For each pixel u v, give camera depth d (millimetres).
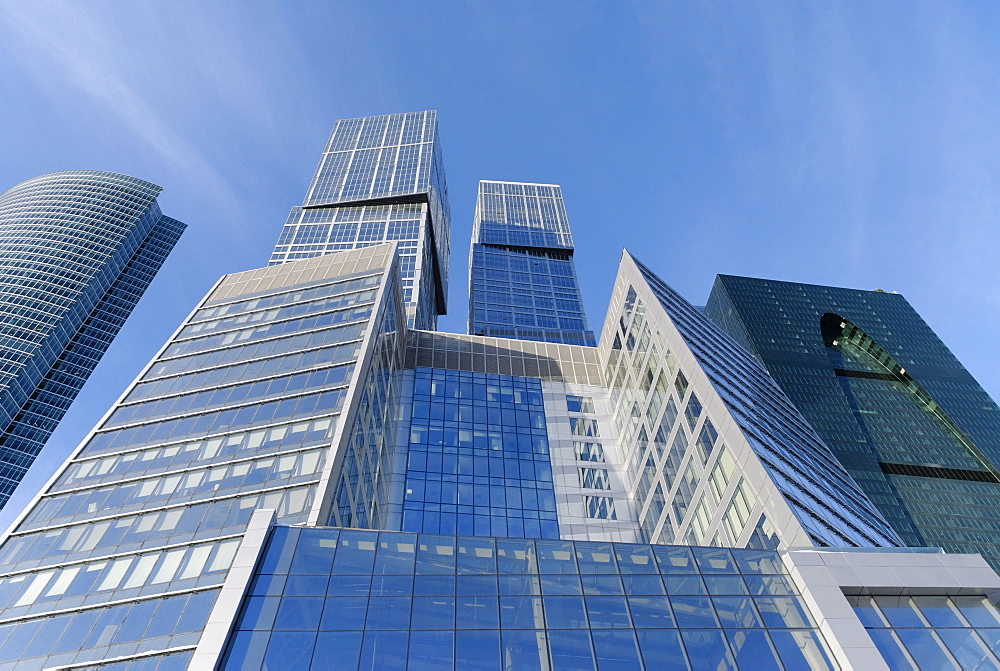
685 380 58000
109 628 33688
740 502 44906
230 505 42188
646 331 69688
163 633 32438
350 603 30250
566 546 35812
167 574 37125
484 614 30188
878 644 30062
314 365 56531
